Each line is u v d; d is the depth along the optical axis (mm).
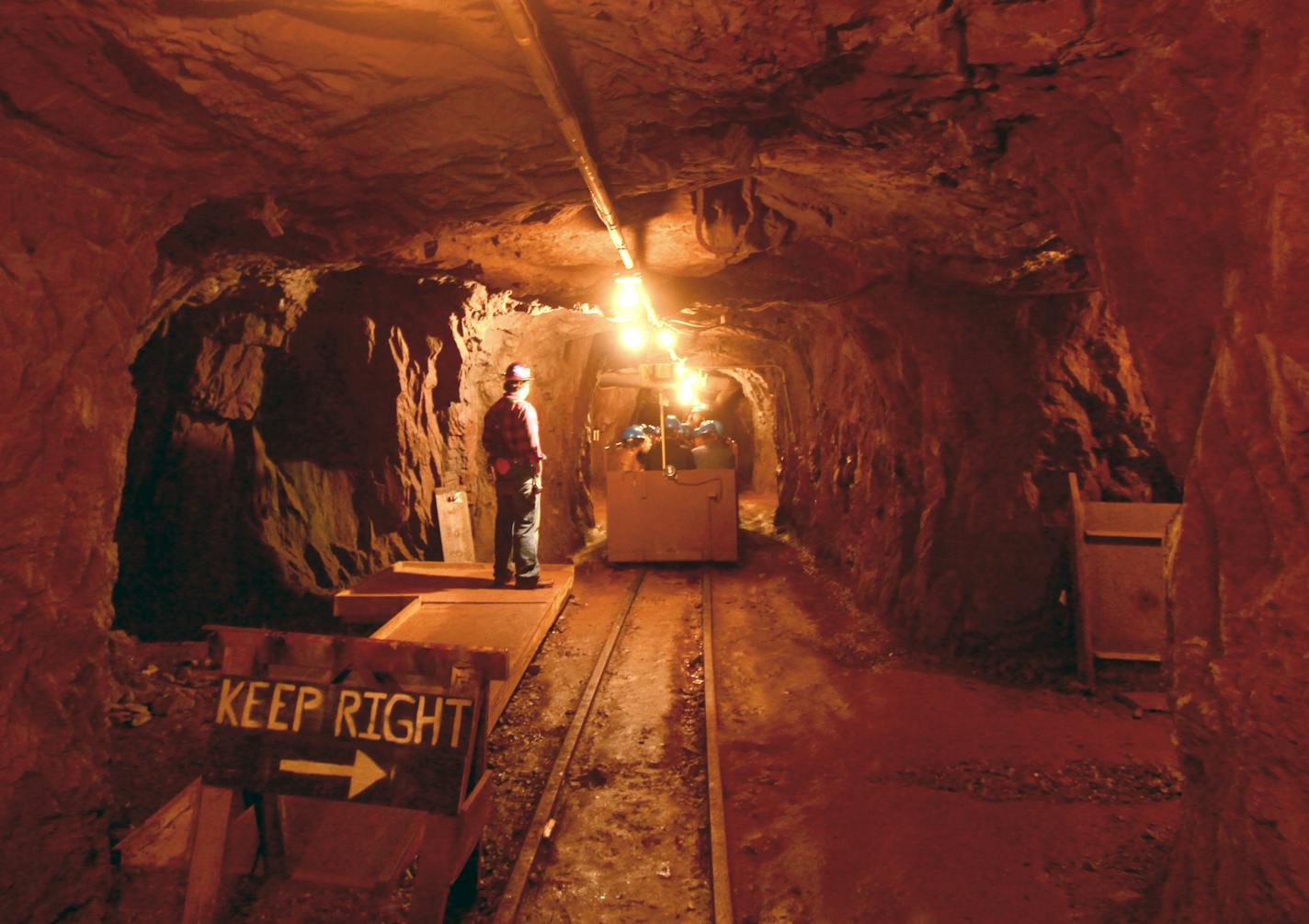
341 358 8094
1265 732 2467
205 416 7395
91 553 3236
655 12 2834
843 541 10109
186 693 5395
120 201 3279
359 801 2979
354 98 3367
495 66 3256
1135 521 6398
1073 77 2967
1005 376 6848
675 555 11578
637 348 14047
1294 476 2363
